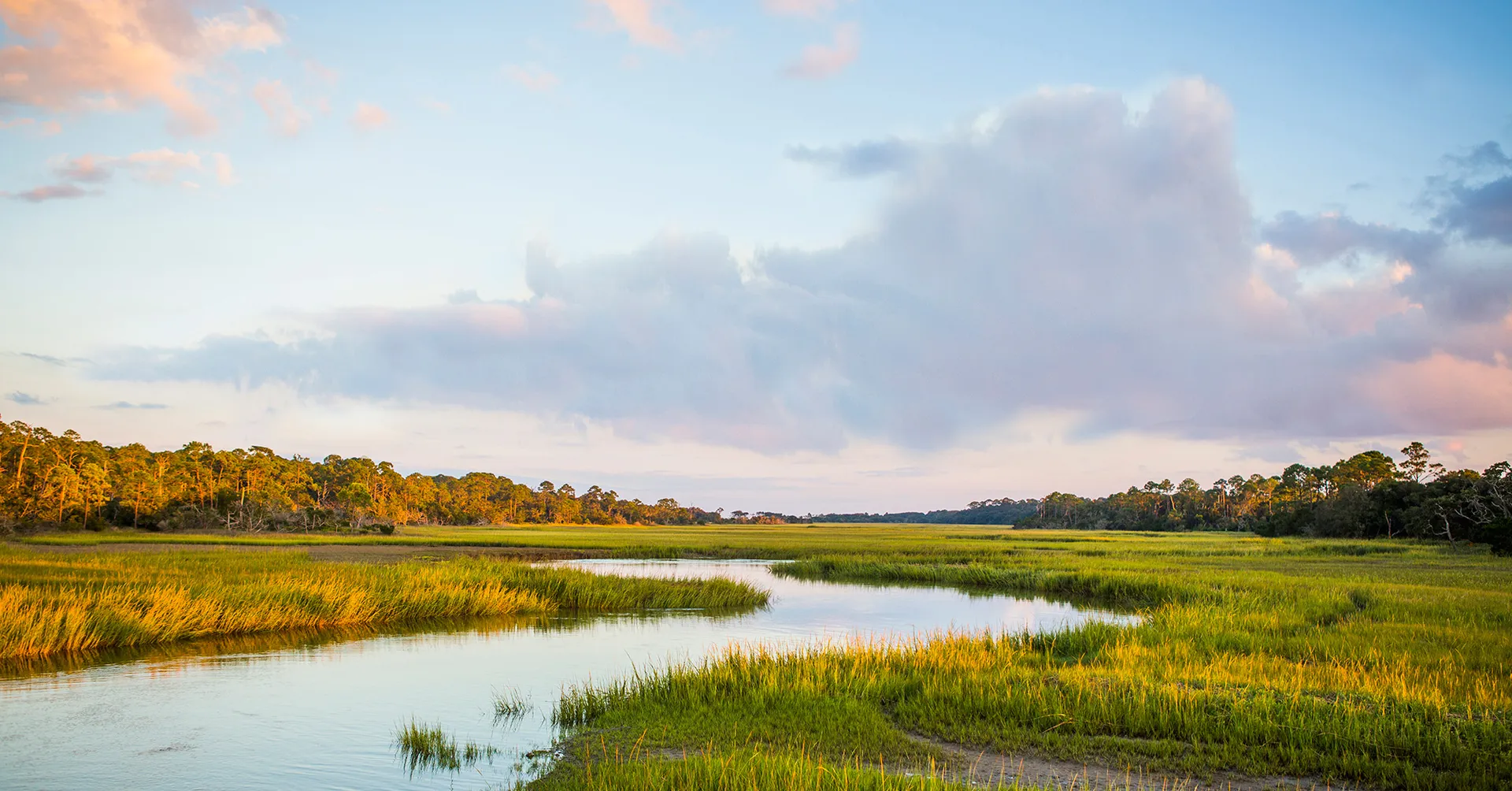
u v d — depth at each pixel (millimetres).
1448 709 13383
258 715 16797
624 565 64438
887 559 63500
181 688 19172
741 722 14531
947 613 34406
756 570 59281
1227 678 15773
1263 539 107812
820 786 10344
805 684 16516
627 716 15516
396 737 15289
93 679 19953
